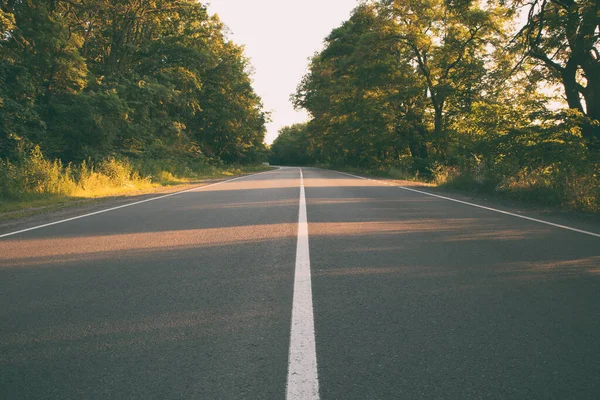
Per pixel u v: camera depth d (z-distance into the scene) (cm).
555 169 1311
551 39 1647
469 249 586
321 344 289
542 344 287
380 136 3634
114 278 457
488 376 246
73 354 278
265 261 524
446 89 2995
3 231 797
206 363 264
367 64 3450
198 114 4403
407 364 260
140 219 909
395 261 519
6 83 1783
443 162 3039
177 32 3562
